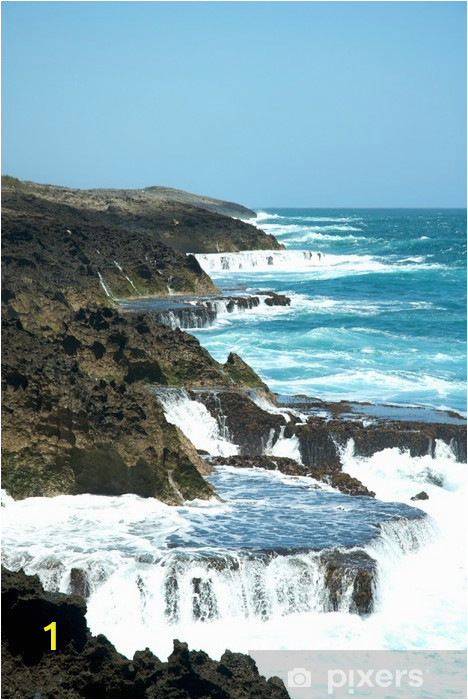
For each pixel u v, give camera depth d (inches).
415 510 884.0
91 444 887.7
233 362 1251.2
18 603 566.3
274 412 1163.9
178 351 1226.6
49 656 561.3
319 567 736.3
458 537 888.9
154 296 2159.2
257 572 730.2
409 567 810.2
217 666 557.3
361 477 1079.0
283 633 687.1
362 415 1196.5
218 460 1044.5
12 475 867.4
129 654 654.5
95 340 1181.7
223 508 870.4
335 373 1493.6
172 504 877.8
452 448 1115.3
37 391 900.6
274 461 1036.5
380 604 733.9
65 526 803.4
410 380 1455.5
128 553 740.0
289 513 857.5
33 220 2293.3
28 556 733.9
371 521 836.6
